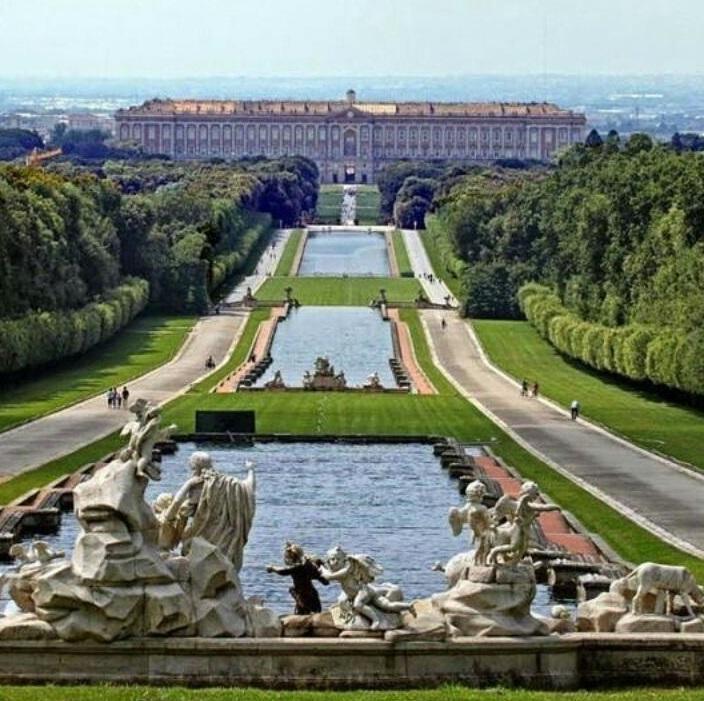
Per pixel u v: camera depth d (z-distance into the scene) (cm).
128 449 14175
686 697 13062
